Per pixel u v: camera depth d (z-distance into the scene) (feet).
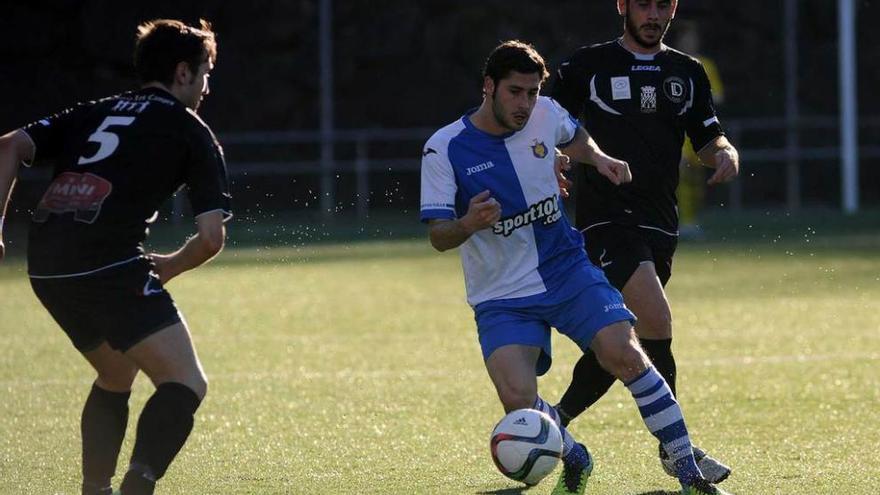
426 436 73.20
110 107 52.60
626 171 59.72
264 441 72.18
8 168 51.57
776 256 178.09
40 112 284.00
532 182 57.88
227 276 169.07
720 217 254.47
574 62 67.46
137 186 51.06
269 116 287.89
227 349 108.17
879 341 108.37
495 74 55.67
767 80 290.15
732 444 70.18
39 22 284.61
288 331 118.83
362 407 82.38
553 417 57.06
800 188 281.74
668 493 59.67
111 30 285.64
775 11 292.40
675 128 66.28
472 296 59.26
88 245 50.44
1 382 92.94
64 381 93.35
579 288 57.82
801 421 76.28
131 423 78.07
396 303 138.62
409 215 269.85
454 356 103.50
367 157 280.31
